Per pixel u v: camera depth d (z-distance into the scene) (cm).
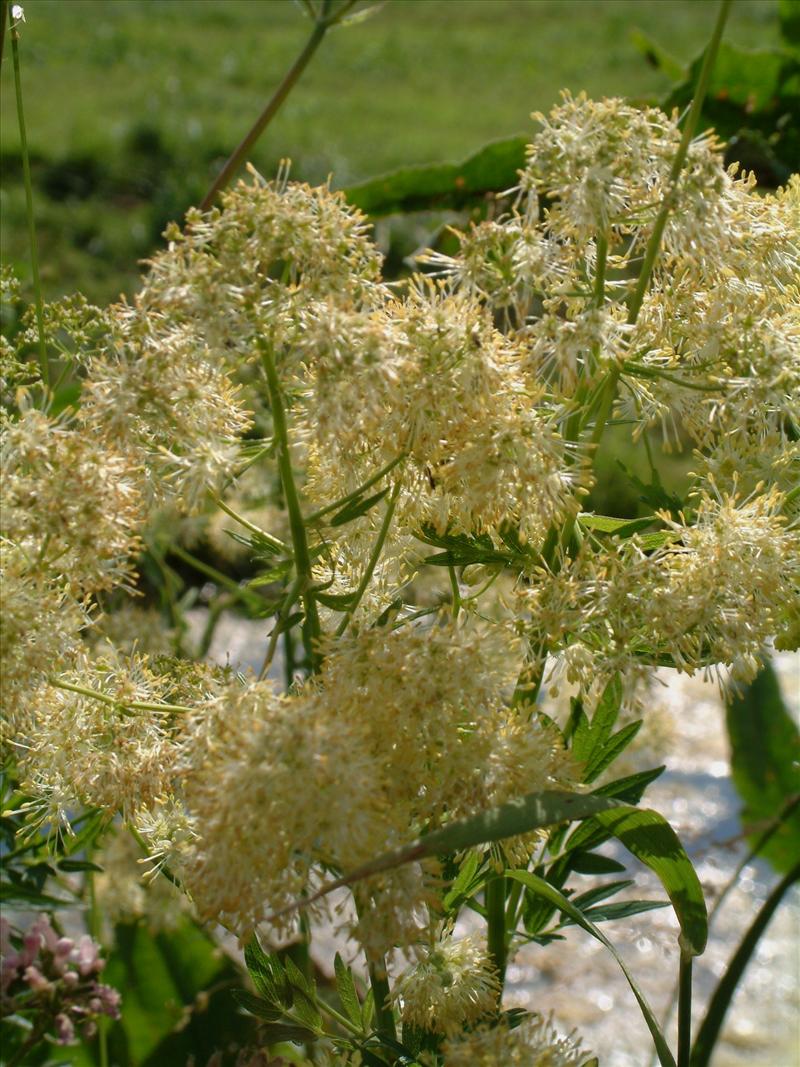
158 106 484
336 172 406
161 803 60
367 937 56
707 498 60
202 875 55
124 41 606
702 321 61
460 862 61
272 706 56
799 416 61
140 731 61
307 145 435
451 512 61
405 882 56
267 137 435
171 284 58
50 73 532
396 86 581
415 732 57
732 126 111
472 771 57
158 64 580
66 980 64
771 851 104
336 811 55
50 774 61
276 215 57
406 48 652
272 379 59
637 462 188
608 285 60
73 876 86
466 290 60
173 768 58
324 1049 66
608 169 59
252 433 83
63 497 58
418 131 482
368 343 58
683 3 743
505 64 626
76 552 60
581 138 59
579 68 605
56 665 60
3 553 59
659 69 124
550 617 59
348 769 55
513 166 102
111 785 60
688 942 61
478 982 60
